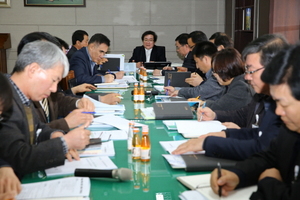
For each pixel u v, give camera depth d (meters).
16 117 1.55
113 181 1.42
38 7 7.13
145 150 1.62
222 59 2.62
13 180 1.28
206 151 1.63
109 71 4.83
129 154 1.74
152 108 2.74
